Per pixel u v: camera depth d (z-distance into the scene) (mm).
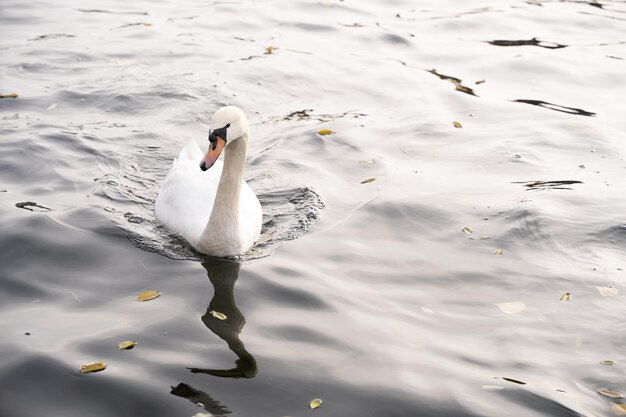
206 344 4922
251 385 4723
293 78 7496
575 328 5105
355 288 5312
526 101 7328
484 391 4742
